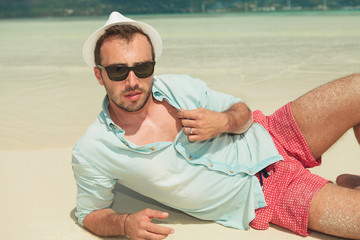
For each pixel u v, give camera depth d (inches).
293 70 303.0
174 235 91.7
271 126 101.3
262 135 96.9
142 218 80.8
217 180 89.3
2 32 956.6
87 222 92.2
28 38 724.0
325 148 99.1
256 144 95.8
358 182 101.0
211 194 90.0
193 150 88.2
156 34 84.7
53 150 154.4
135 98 81.2
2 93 255.3
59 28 1109.1
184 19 1492.4
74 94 248.4
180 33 693.9
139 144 85.5
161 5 4872.0
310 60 346.0
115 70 79.0
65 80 297.4
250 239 88.9
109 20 82.7
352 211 83.3
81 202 91.8
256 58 367.9
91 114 203.3
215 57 381.1
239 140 96.0
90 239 91.1
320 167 129.3
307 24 868.0
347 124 96.0
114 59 79.0
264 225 92.6
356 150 143.2
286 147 98.4
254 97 223.9
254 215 91.1
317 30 671.1
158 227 79.6
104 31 81.7
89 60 86.7
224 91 240.8
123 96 80.9
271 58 365.4
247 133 98.0
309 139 97.0
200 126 79.4
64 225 97.6
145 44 81.4
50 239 90.9
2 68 362.0
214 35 633.6
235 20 1232.2
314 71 295.6
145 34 83.5
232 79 276.2
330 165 130.6
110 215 88.1
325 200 85.7
